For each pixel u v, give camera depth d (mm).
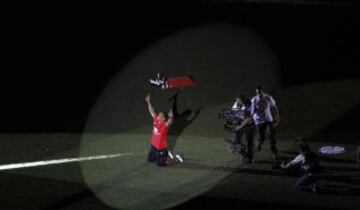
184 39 79875
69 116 49688
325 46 81125
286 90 59000
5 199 31188
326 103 54469
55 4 94938
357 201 31438
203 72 64375
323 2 121562
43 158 38938
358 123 48750
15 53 69375
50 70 63906
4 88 56906
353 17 103562
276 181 35031
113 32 81812
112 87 58469
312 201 31422
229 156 40125
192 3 106500
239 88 59344
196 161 38875
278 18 98625
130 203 31156
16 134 44312
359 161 35375
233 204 31000
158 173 36375
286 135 45281
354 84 62000
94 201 31344
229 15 98062
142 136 44906
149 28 85188
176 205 30875
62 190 32969
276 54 74688
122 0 103250
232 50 75250
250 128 37938
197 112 51344
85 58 69000
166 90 57688
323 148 41500
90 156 39688
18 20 83625
